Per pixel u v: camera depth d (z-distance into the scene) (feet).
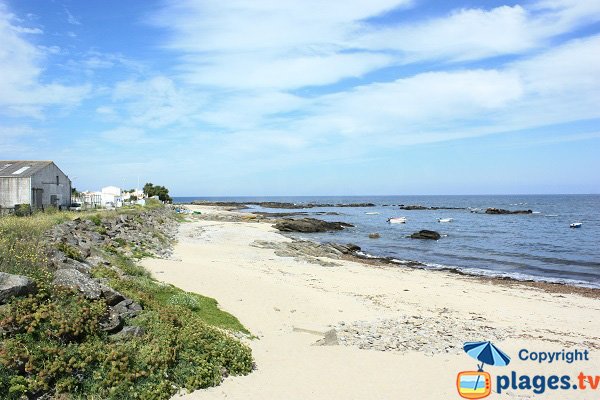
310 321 58.44
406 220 309.42
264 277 85.71
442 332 57.00
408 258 143.33
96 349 33.55
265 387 36.42
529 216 349.82
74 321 34.60
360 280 93.50
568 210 440.45
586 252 153.17
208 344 39.81
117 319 38.27
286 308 63.21
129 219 128.26
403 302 75.10
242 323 54.54
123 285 50.21
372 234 203.21
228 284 73.00
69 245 59.06
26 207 108.27
